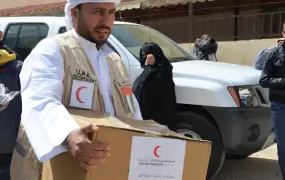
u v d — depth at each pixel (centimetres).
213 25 1353
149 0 1170
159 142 169
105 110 197
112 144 160
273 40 1064
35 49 190
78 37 197
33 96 174
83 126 159
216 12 1352
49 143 163
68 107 186
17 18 572
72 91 187
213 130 446
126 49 485
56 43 189
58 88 179
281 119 419
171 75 449
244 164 561
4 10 1686
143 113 440
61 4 1389
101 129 157
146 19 1433
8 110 261
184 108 470
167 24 1401
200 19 1373
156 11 1335
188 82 459
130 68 470
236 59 1128
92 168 157
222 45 1152
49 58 183
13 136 265
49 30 530
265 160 579
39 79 177
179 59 548
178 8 1309
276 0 1216
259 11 1274
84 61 192
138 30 562
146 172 168
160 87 438
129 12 1320
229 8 1320
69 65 187
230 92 442
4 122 261
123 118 193
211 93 441
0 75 262
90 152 153
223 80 451
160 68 440
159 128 188
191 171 177
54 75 180
